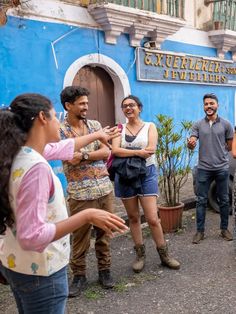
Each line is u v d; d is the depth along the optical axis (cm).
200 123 516
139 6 825
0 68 642
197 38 980
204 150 511
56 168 704
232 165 620
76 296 380
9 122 184
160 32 857
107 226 189
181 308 355
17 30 657
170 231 566
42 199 180
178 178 584
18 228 178
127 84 834
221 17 1022
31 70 680
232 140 509
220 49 1024
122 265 455
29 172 179
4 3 615
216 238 534
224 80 1059
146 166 415
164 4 877
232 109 1105
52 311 203
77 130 368
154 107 896
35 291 198
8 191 181
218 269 434
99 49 777
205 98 507
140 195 420
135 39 829
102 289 394
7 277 206
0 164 180
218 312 345
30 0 667
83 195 369
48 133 197
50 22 698
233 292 379
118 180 416
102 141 282
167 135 560
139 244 438
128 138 418
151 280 412
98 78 813
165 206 571
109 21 756
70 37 730
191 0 956
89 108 801
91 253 490
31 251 187
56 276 202
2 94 647
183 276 420
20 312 217
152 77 876
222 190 521
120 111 837
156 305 361
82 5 744
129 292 388
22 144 184
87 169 370
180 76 938
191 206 696
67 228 184
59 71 718
